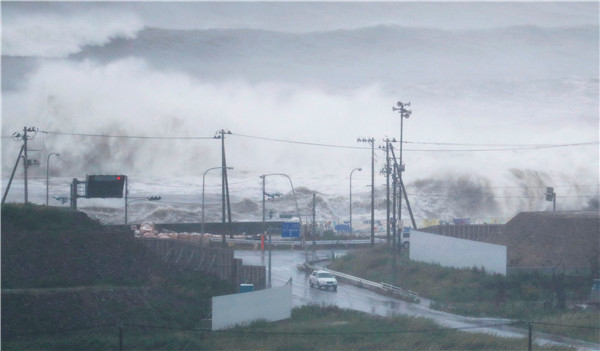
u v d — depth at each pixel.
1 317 51.50
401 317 63.06
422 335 55.16
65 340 49.28
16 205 78.19
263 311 62.78
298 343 51.31
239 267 78.31
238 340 52.50
